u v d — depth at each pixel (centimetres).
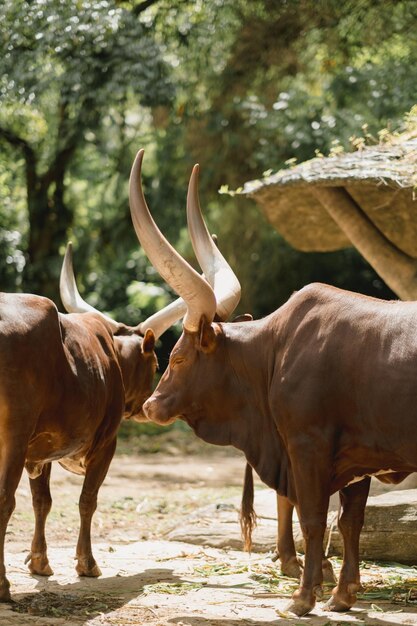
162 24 2264
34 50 1934
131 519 1359
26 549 1110
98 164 2917
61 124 2459
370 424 740
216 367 838
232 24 2242
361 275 2981
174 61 2372
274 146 2536
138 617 756
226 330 842
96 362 904
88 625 729
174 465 2050
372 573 922
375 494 1171
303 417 759
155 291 3173
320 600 823
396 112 2117
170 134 2697
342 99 2356
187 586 873
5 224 2866
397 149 1177
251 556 1038
